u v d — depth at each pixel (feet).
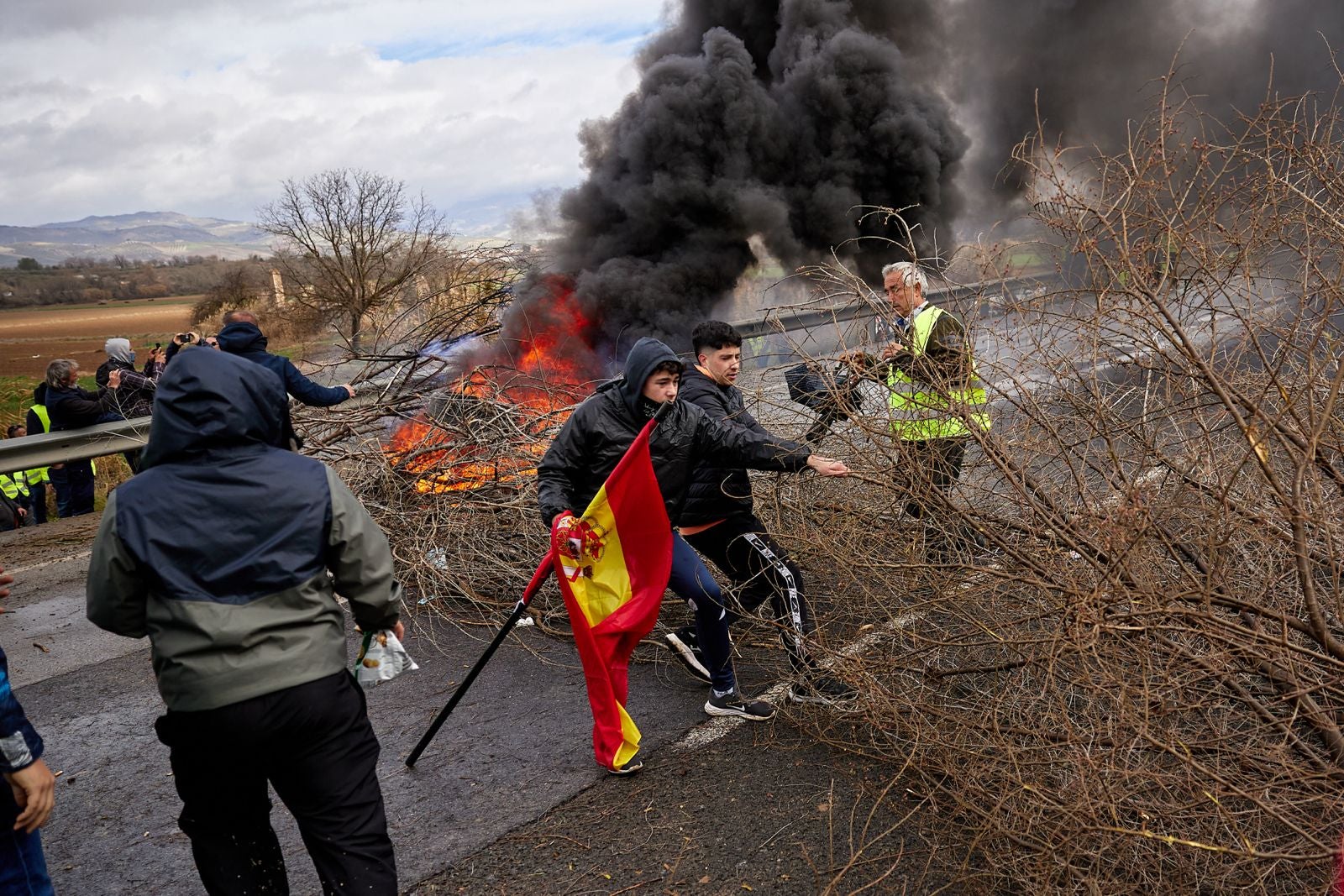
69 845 11.65
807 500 15.02
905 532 12.66
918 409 12.07
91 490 32.60
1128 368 11.32
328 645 8.30
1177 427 10.78
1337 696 8.46
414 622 17.79
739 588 13.83
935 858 10.00
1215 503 10.16
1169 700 8.80
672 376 12.48
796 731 12.89
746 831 10.80
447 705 12.44
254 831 8.63
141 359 116.26
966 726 10.27
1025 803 9.42
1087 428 11.34
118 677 16.79
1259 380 10.94
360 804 8.38
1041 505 10.78
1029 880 9.14
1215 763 8.88
